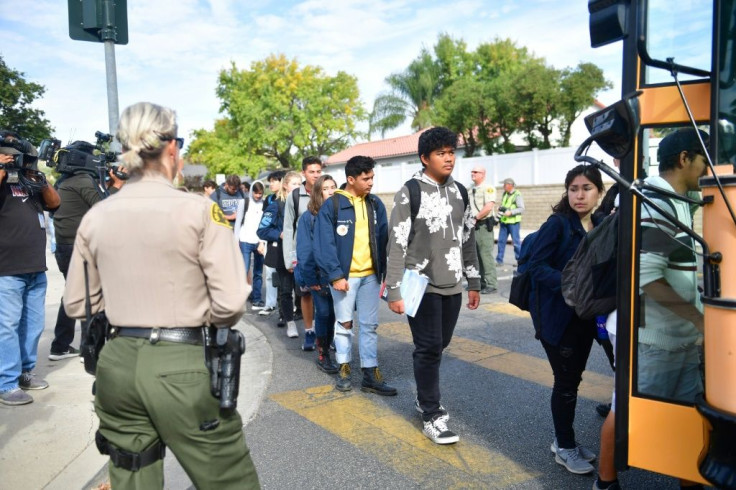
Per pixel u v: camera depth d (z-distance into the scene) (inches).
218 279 78.5
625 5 87.2
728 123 76.5
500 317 278.4
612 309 107.0
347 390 185.8
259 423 163.0
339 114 1882.4
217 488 81.7
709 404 76.9
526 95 973.8
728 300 73.1
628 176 92.5
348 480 129.6
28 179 168.6
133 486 79.7
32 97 1037.8
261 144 1761.8
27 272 168.1
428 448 143.9
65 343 214.7
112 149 202.5
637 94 85.4
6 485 126.0
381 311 306.5
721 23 77.0
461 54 1568.7
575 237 128.0
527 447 142.8
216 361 80.9
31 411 165.5
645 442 94.1
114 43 199.6
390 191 1114.7
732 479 73.2
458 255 147.9
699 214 86.8
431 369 147.6
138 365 77.2
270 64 1769.2
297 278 229.6
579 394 175.5
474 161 892.0
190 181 799.1
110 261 79.4
